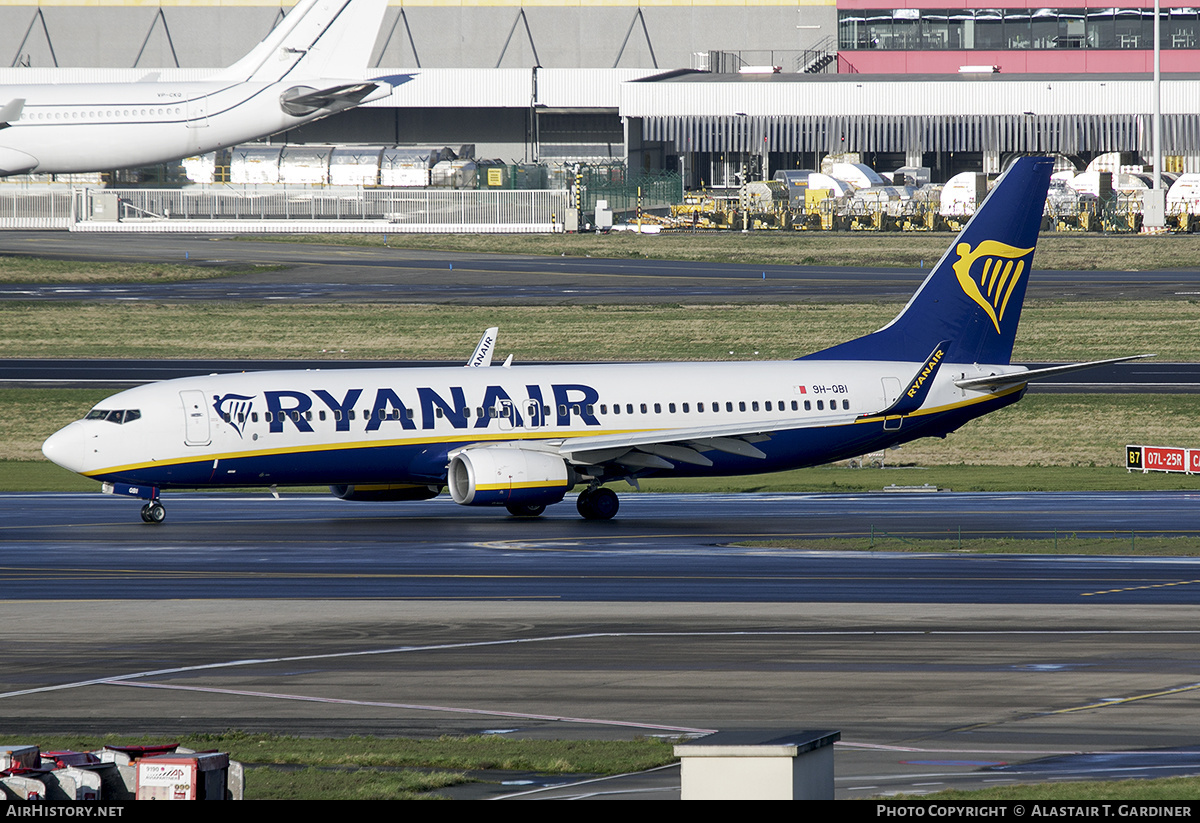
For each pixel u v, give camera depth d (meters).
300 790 68.56
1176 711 85.00
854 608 122.00
